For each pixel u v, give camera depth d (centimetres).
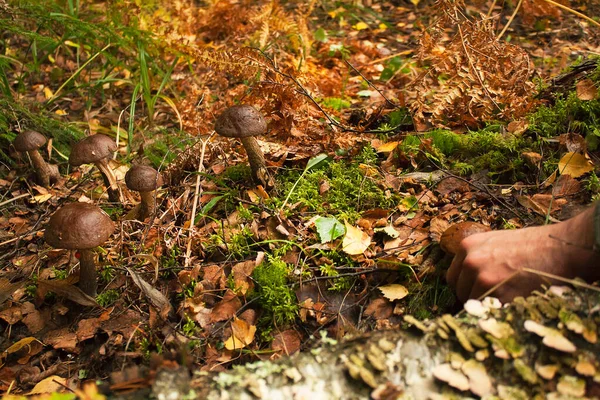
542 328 37
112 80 109
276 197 73
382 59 120
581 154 67
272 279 61
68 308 64
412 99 84
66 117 110
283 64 99
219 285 63
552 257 44
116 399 35
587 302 38
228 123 68
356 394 36
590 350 36
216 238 68
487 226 60
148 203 73
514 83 77
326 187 72
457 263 50
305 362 37
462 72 78
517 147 72
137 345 59
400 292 58
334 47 124
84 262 62
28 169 93
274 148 80
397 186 71
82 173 93
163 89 118
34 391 56
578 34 123
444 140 75
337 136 79
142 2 117
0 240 78
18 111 99
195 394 35
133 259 68
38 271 70
